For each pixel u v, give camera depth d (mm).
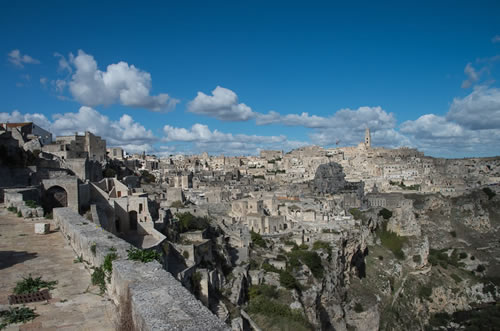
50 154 86875
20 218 44312
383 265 147750
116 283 19719
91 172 89562
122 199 68500
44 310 19281
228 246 97750
